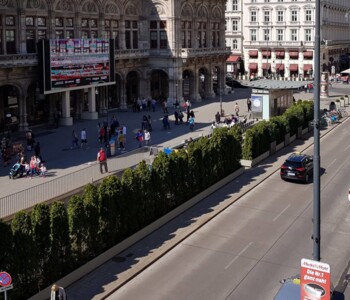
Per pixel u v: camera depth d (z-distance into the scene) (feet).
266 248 93.81
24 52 184.14
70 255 81.92
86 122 205.26
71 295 77.05
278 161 156.76
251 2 387.14
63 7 200.54
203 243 95.91
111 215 89.97
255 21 389.80
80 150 155.94
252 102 214.28
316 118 63.93
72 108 214.07
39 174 128.47
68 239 81.10
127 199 94.53
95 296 76.54
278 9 379.96
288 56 384.06
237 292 77.92
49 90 185.68
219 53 284.20
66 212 81.00
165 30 247.50
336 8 408.67
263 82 230.07
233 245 95.09
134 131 186.19
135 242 95.40
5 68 172.14
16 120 191.11
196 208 113.80
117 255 90.43
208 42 279.69
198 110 239.71
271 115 213.25
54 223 78.69
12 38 181.78
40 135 178.81
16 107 191.01
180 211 110.11
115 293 77.97
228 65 399.85
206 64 277.03
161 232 100.53
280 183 134.31
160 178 104.78
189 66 260.21
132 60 241.14
